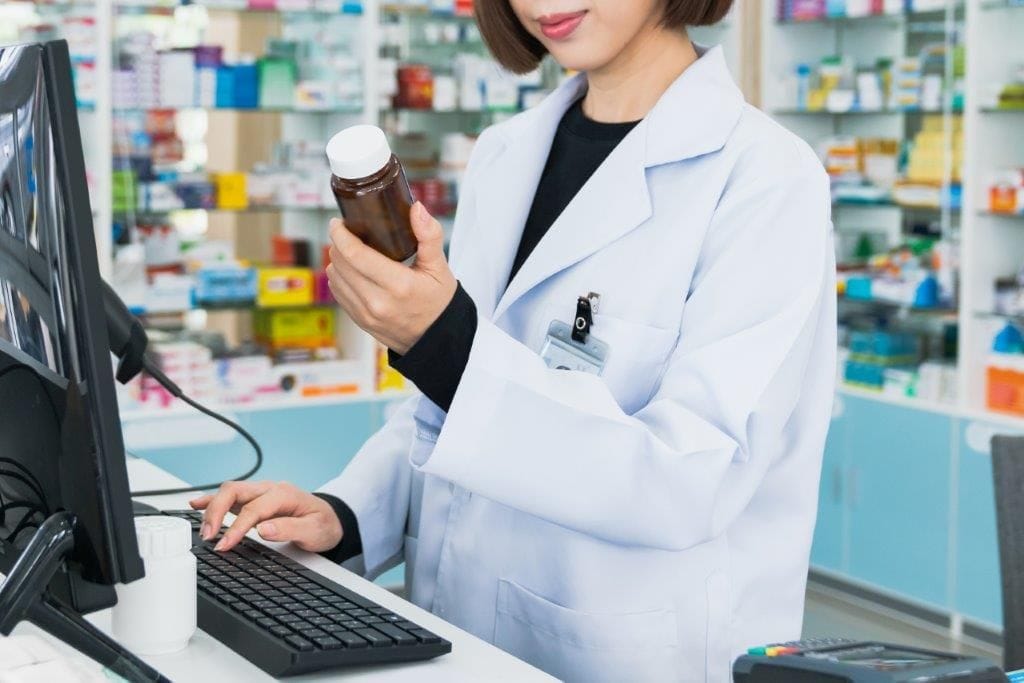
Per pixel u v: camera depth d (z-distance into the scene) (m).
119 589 1.17
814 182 1.37
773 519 1.45
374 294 1.13
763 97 4.66
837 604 4.26
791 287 1.32
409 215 1.12
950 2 4.10
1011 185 3.84
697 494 1.23
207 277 4.27
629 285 1.42
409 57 4.58
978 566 3.90
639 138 1.46
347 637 1.15
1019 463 1.78
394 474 1.66
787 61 4.66
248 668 1.14
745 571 1.44
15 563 1.07
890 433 4.16
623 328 1.41
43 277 0.94
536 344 1.48
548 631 1.42
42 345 0.96
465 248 1.65
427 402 1.33
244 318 4.44
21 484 1.05
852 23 4.64
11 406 1.03
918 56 4.35
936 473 4.02
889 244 4.58
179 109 4.20
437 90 4.54
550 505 1.24
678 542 1.27
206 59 4.18
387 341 1.19
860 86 4.42
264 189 4.34
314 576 1.35
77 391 0.93
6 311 1.02
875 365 4.33
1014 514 1.77
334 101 4.38
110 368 0.94
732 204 1.38
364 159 1.07
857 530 4.29
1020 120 3.97
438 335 1.17
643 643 1.39
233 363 4.28
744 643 1.44
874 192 4.45
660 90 1.54
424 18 4.57
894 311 4.48
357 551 1.60
